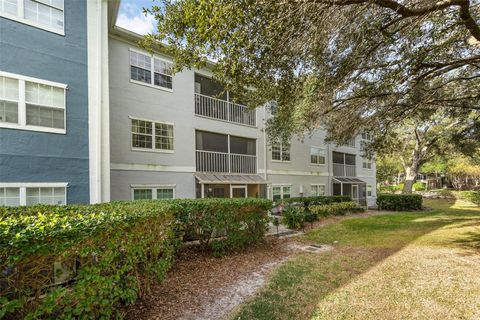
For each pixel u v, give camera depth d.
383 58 5.55
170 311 3.60
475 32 4.87
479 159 18.77
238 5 3.51
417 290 4.37
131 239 3.29
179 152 11.79
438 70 6.05
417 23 4.51
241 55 4.13
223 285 4.56
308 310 3.70
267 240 8.11
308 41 4.39
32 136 6.84
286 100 6.11
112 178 9.79
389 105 7.25
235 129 14.32
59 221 2.60
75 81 7.56
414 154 22.16
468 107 8.38
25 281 2.21
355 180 22.59
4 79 6.56
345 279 4.89
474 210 18.80
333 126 9.05
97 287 2.66
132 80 10.54
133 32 10.34
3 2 6.66
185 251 6.23
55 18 7.35
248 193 15.71
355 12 4.24
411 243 7.91
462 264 5.75
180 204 5.72
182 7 3.97
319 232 9.90
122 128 10.16
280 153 16.98
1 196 6.41
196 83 13.13
